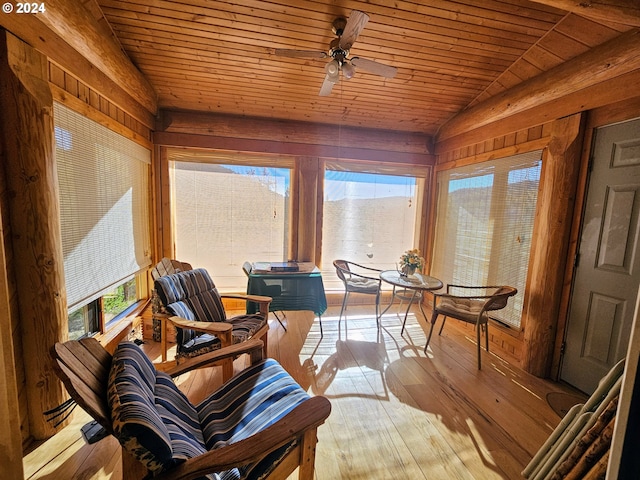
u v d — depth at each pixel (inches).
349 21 70.2
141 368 45.8
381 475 59.9
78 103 80.0
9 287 61.0
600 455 46.6
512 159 116.3
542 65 101.1
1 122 58.9
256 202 151.3
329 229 164.2
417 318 149.8
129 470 35.2
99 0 82.6
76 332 86.7
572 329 93.9
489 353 113.9
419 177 169.5
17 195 61.1
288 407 52.0
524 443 69.7
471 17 88.0
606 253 85.4
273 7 85.5
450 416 78.2
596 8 61.5
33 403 65.8
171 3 84.0
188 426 47.3
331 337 125.1
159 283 84.6
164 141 134.5
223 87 122.7
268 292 113.6
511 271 116.1
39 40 63.4
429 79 118.3
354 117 147.2
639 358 35.3
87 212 85.0
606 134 85.4
